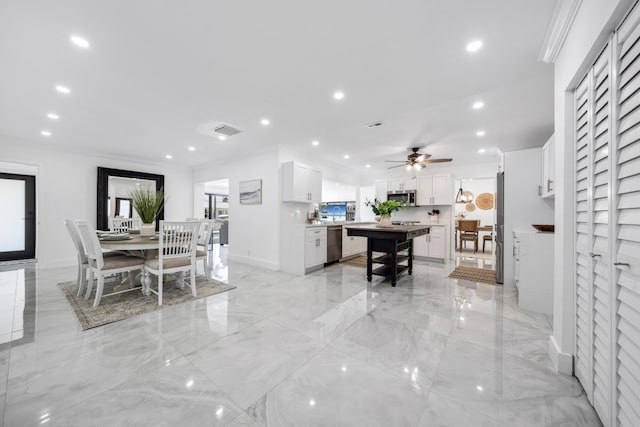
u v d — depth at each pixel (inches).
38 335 78.4
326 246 184.5
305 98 100.6
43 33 63.7
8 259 187.9
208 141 161.9
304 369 62.6
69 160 179.9
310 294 121.3
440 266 189.2
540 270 99.3
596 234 47.3
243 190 197.3
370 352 70.5
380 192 251.4
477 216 296.0
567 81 57.2
